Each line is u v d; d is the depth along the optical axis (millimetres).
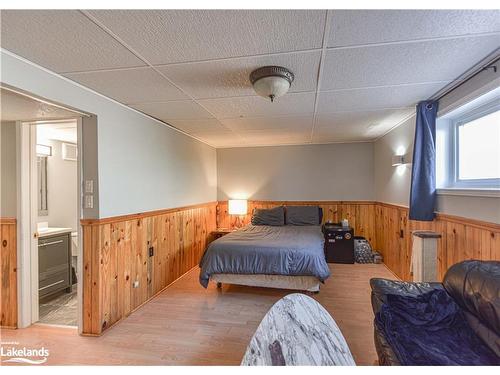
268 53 1651
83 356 1984
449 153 2490
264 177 5148
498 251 1748
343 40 1510
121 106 2582
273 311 780
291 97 2451
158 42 1512
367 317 2479
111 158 2443
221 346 2078
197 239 4328
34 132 2551
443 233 2375
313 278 2936
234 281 3111
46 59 1688
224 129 3752
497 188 1911
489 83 1795
